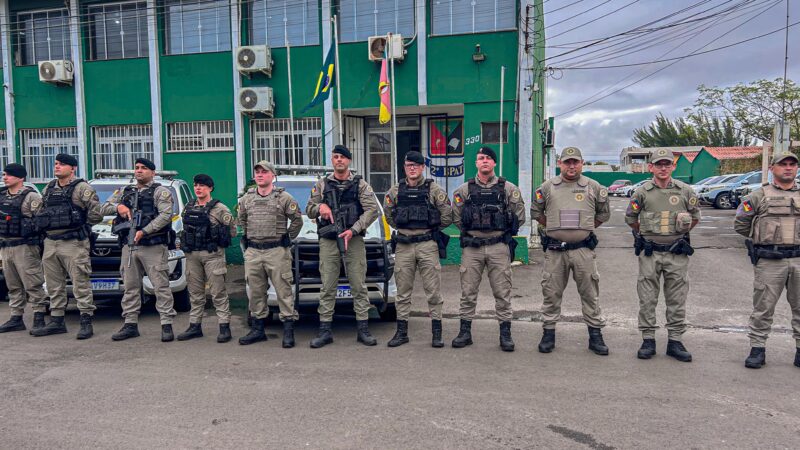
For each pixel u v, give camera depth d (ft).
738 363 16.33
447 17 36.86
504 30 35.83
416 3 36.70
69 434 11.78
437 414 12.68
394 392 14.05
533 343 18.62
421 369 15.90
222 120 40.09
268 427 12.06
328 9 38.09
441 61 36.73
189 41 40.65
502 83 33.76
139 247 19.29
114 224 19.54
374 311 24.12
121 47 41.81
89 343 18.97
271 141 39.91
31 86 42.34
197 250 19.04
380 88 34.19
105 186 27.12
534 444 11.23
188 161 40.78
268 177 18.67
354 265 18.60
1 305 25.34
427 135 41.50
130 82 41.01
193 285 19.53
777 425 12.09
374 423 12.22
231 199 40.45
